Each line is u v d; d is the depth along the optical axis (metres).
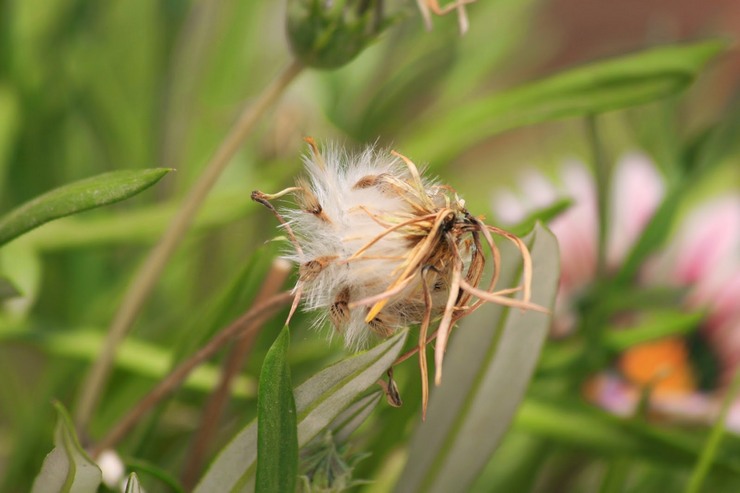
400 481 0.27
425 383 0.23
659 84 0.31
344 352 0.32
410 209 0.24
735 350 0.35
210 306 0.29
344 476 0.24
